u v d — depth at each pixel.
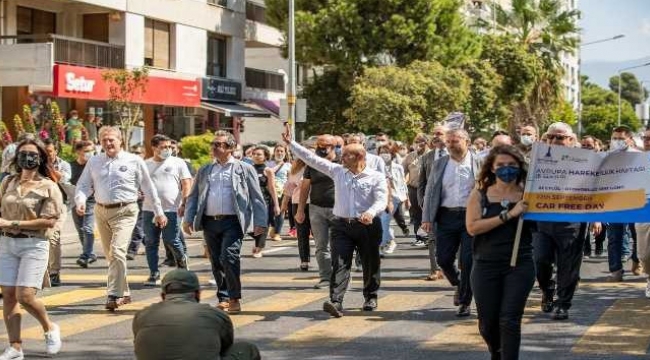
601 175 6.84
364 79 38.97
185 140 32.31
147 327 5.44
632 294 11.81
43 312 8.44
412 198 17.88
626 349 8.62
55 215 8.25
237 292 10.72
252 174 10.77
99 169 11.12
